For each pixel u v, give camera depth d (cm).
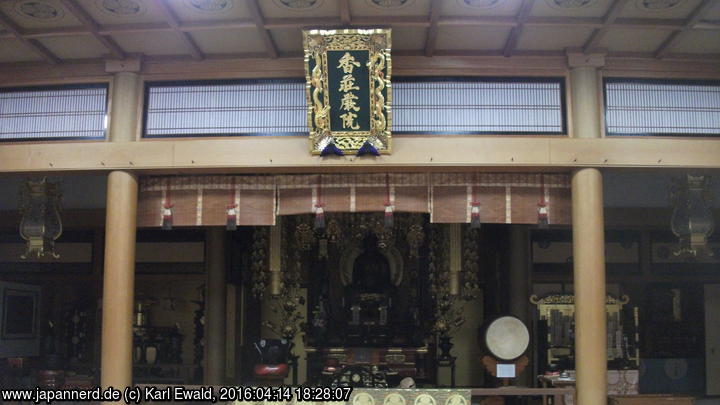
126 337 896
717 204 1362
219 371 1405
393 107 913
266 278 1445
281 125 921
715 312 1457
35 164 927
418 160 894
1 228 1432
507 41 893
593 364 857
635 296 1446
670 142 899
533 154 893
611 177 1321
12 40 892
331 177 951
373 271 1480
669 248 1420
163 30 862
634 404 933
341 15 830
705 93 924
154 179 967
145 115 939
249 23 850
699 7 809
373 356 1391
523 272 1362
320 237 1460
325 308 1463
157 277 1445
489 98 916
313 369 1414
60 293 1512
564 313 1248
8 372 1323
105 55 930
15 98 960
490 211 935
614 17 816
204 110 934
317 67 868
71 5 805
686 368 1431
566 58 916
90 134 939
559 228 1401
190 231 1454
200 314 1491
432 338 1484
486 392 918
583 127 899
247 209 953
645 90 921
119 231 911
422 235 1438
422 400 918
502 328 1062
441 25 850
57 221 1046
